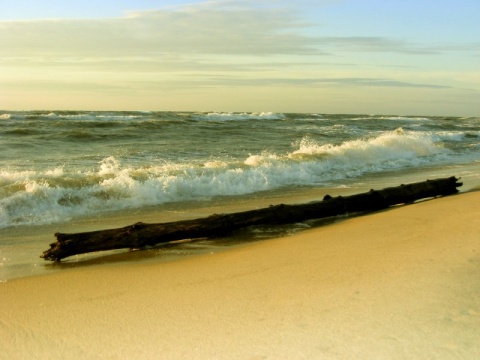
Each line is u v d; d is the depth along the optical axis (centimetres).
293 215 775
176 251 625
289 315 357
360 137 2512
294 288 421
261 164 1269
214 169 1167
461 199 911
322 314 353
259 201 977
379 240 592
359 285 412
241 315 365
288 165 1297
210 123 3098
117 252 625
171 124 2861
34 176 934
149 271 523
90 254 616
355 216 840
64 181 927
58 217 801
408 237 595
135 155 1584
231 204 945
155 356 309
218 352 307
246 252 593
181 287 450
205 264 542
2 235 698
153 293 436
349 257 515
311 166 1339
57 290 460
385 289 396
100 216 821
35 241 672
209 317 366
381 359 284
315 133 2712
